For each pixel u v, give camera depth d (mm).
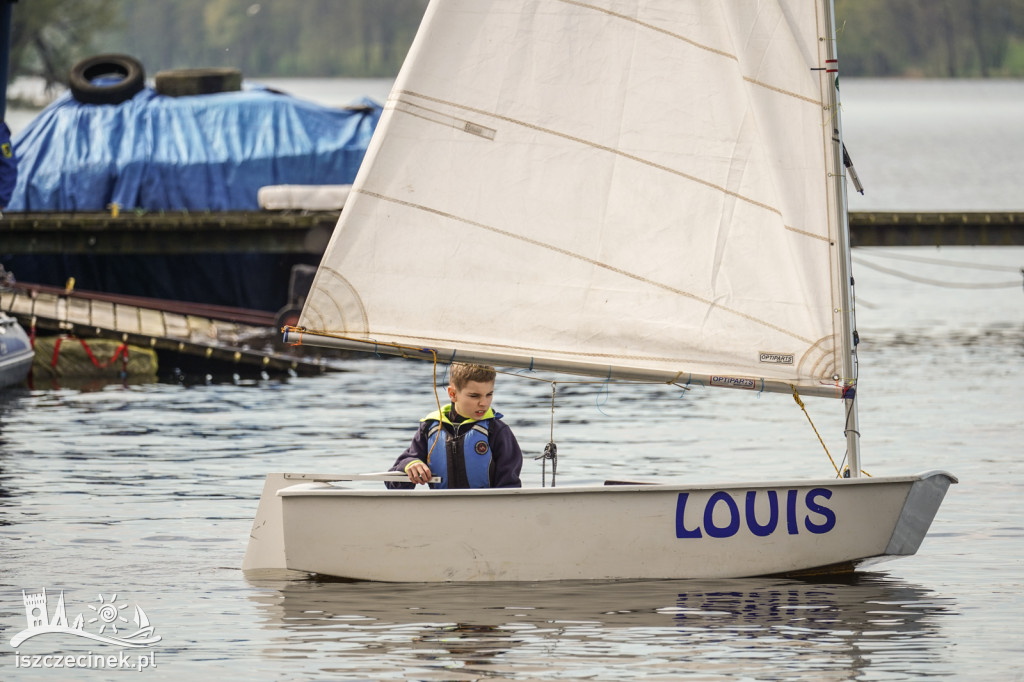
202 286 109125
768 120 34500
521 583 33719
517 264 35656
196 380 81188
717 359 34906
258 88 121438
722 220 34875
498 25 35375
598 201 35500
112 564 36469
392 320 35531
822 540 34531
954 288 132625
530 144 35562
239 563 36531
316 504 33688
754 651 29031
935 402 68625
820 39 34219
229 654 29031
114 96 115875
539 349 35625
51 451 55375
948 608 32219
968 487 47031
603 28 35344
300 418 65688
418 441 35250
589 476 49688
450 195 35500
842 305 34188
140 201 111000
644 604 32219
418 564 33719
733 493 34094
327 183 113062
